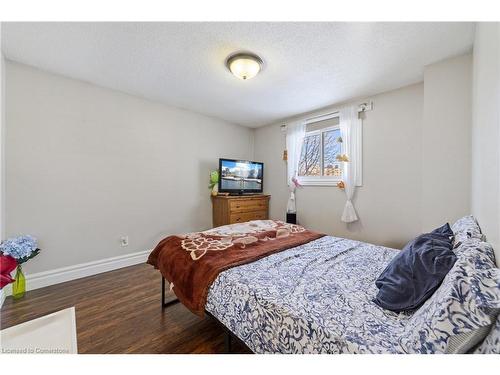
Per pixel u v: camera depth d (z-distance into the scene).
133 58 2.00
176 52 1.90
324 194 3.36
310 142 3.63
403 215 2.55
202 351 1.37
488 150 0.97
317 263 1.51
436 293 0.83
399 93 2.56
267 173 4.24
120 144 2.77
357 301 1.07
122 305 1.90
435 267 0.98
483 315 0.59
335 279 1.29
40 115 2.21
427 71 2.08
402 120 2.54
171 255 1.69
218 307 1.23
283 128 3.87
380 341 0.79
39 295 2.07
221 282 1.27
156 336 1.51
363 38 1.69
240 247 1.74
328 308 1.00
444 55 1.91
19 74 2.09
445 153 1.98
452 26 1.54
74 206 2.44
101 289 2.20
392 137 2.62
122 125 2.78
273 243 1.88
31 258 2.09
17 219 2.11
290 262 1.51
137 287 2.25
